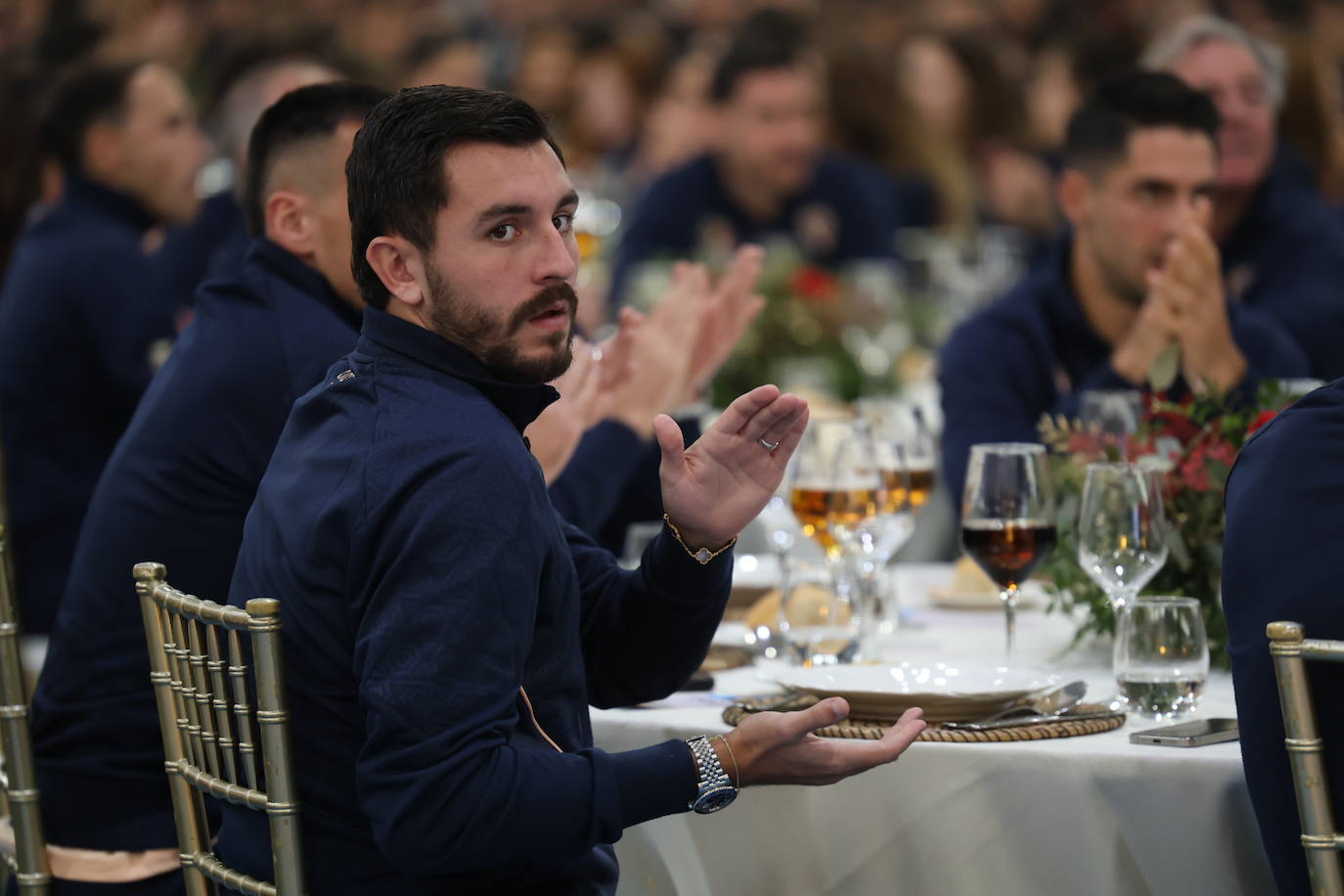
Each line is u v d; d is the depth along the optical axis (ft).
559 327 15.53
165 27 82.69
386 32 89.20
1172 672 18.67
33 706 21.36
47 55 59.62
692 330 27.91
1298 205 38.65
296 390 20.72
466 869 14.21
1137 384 30.40
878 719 18.40
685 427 30.60
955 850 17.38
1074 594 21.79
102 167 37.19
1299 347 36.63
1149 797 16.67
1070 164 33.45
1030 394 33.17
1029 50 84.89
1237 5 62.18
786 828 18.29
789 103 57.31
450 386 15.33
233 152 43.96
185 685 17.04
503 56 94.17
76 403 35.37
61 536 35.04
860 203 59.72
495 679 14.20
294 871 15.29
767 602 23.34
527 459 15.01
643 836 19.16
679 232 58.23
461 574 14.19
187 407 20.72
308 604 15.06
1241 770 16.49
